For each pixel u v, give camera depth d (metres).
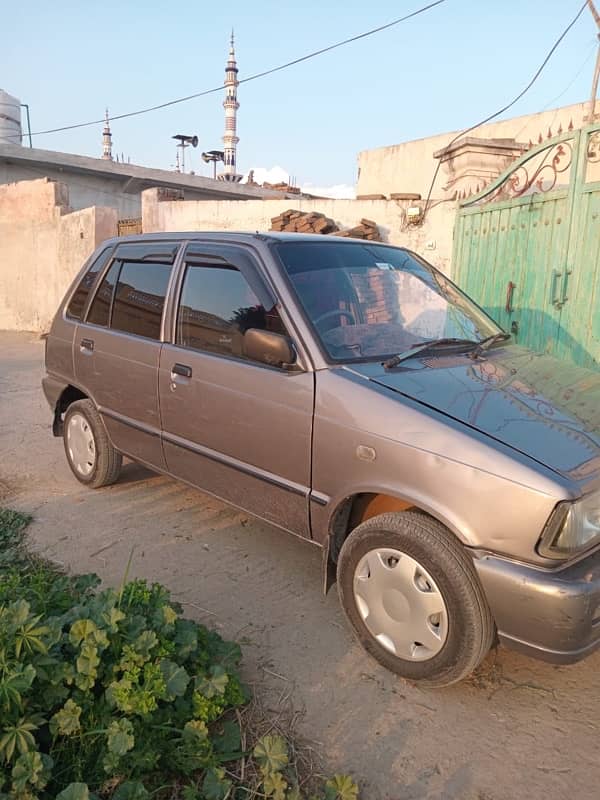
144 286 4.38
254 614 3.41
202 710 2.45
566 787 2.37
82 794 2.01
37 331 15.85
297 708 2.73
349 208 10.38
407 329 3.59
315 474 3.13
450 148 8.50
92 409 4.90
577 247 6.12
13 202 15.83
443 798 2.32
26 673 2.23
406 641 2.81
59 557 3.99
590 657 3.12
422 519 2.73
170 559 3.98
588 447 2.65
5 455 5.98
